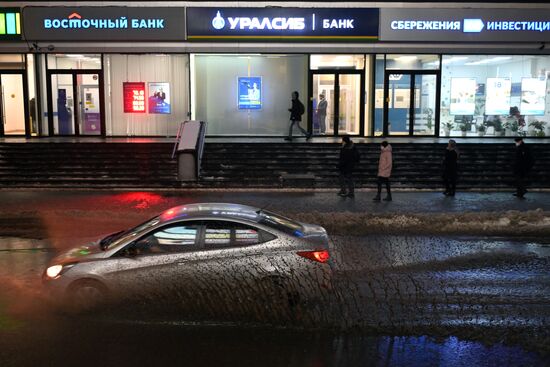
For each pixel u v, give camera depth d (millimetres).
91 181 18031
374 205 15047
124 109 23469
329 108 23578
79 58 23344
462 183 18109
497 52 22578
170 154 19484
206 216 6949
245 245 6781
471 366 5500
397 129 23656
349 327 6461
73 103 23578
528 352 5840
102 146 19797
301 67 23406
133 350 5766
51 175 18328
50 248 10453
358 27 22016
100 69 23328
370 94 23422
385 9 21938
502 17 22031
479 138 23109
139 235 6863
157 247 6812
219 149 19797
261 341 6039
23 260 9547
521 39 22203
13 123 23797
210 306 6660
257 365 5449
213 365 5441
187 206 7602
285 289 6648
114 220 12883
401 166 18953
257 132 23672
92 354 5656
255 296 6641
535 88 23578
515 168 16359
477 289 8031
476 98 23641
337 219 12617
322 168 18891
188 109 23406
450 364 5535
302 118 23578
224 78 23422
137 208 14320
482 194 17062
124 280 6668
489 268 9195
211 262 6680
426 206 14906
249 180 18125
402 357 5691
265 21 21938
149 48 22500
